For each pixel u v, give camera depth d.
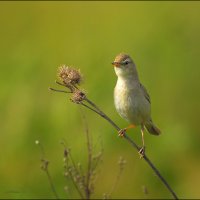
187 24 17.34
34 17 20.03
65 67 8.40
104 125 14.52
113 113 14.73
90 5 19.73
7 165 14.04
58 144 14.23
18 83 15.82
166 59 16.28
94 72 15.91
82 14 19.69
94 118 14.63
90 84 15.50
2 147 14.45
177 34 17.03
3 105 15.26
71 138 14.22
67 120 14.63
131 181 14.16
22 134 14.62
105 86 15.35
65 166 9.98
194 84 15.91
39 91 15.67
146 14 18.38
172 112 15.52
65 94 15.30
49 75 16.27
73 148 13.90
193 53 16.45
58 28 19.33
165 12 18.12
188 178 14.50
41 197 12.65
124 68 9.84
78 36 18.30
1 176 13.62
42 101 15.41
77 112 14.70
